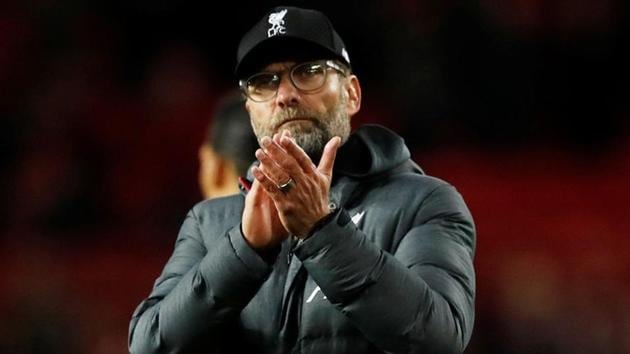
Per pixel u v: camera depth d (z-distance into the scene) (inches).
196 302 358.6
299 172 343.9
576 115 1470.2
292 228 348.2
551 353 1111.6
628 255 1245.7
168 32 1626.5
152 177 1485.0
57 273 1269.7
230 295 356.2
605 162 1432.1
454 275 367.2
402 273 348.5
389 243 379.6
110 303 1221.1
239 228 358.9
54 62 1578.5
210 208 408.2
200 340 361.7
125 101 1571.1
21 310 1156.5
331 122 382.9
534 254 1245.1
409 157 405.1
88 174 1424.7
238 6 1628.9
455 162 1418.6
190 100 1571.1
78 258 1325.0
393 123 1453.0
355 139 398.0
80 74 1566.2
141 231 1384.1
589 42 1494.8
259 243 356.8
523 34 1487.5
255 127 387.5
